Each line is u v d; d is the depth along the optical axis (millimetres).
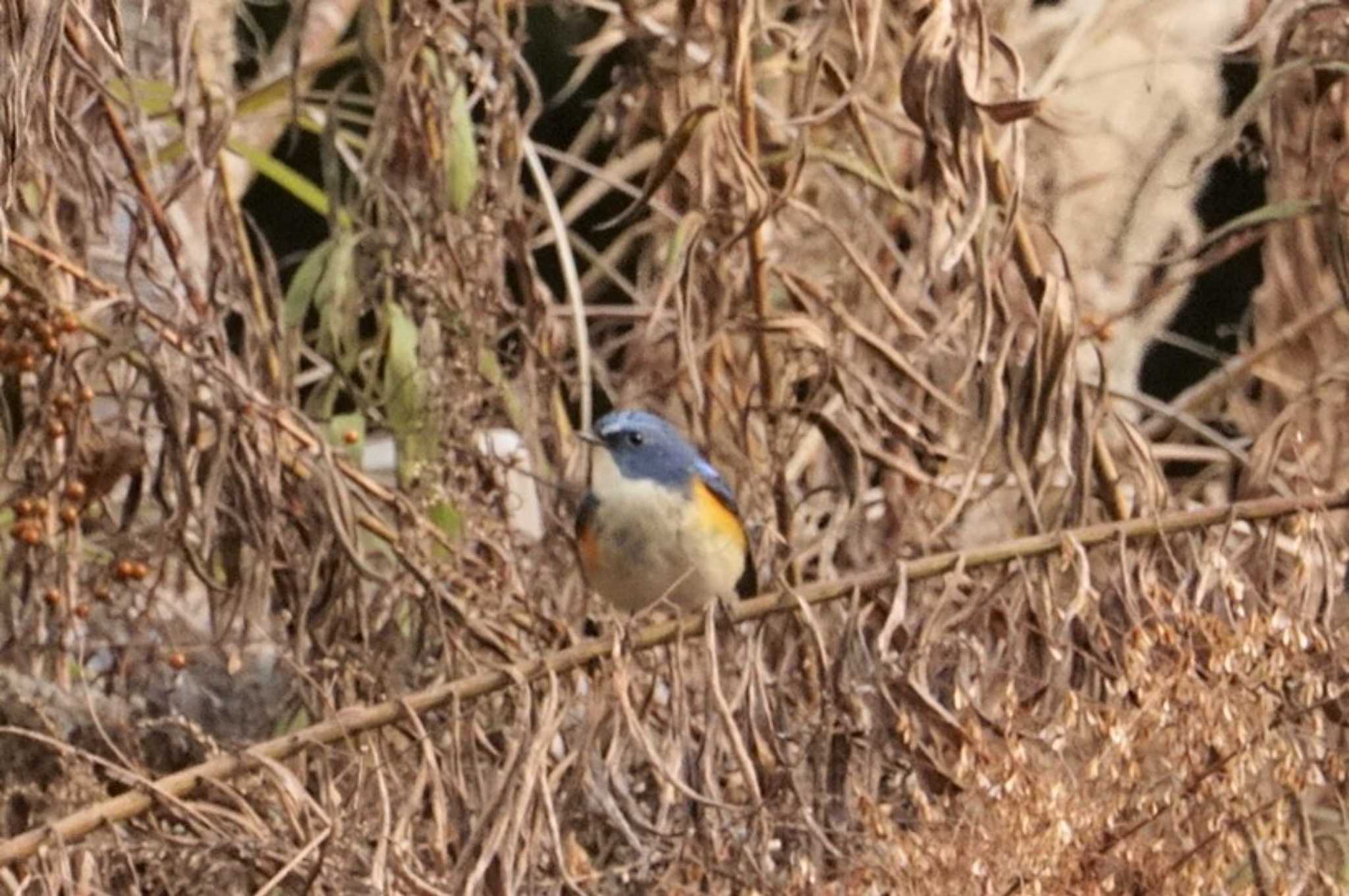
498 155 10992
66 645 9375
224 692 10055
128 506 9555
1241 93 17406
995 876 7383
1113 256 12766
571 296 10867
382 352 11094
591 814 8594
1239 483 10258
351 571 9656
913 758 8055
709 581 10109
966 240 8820
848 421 10273
